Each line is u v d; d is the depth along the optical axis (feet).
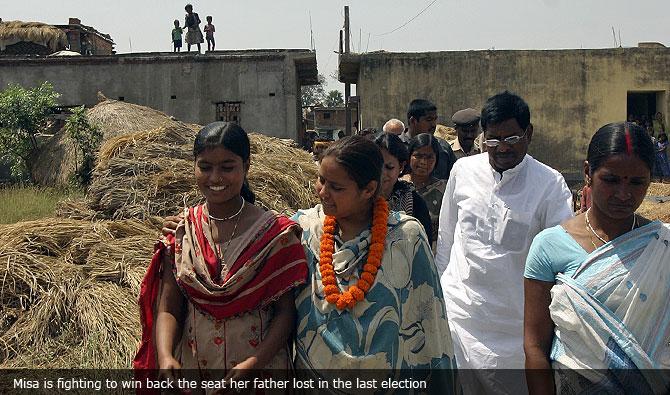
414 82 60.08
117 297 18.53
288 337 9.46
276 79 65.87
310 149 80.94
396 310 9.07
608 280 8.25
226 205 9.37
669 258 8.21
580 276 8.46
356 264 9.21
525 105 12.87
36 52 81.82
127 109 52.31
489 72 60.03
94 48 98.07
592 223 8.70
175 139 32.27
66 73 65.72
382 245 9.21
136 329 17.21
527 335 9.01
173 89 65.92
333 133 130.72
